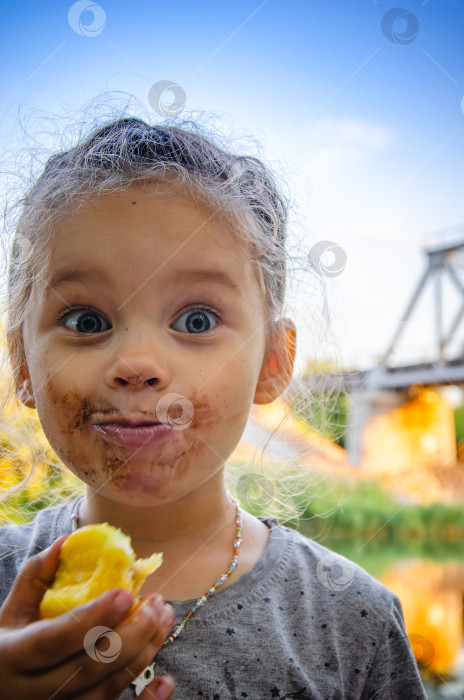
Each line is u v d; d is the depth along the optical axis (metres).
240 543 0.32
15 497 0.42
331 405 0.47
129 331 0.27
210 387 0.27
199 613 0.29
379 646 0.32
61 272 0.27
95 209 0.27
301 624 0.30
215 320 0.28
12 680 0.20
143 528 0.30
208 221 0.28
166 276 0.27
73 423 0.27
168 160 0.30
